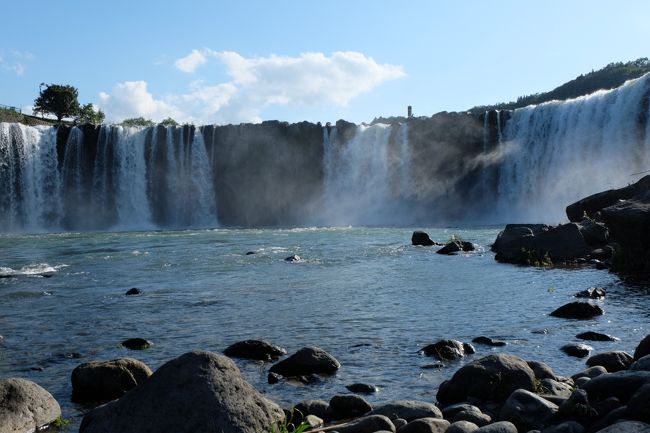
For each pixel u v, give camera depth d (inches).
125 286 715.4
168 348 423.5
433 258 946.1
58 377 363.3
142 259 1023.0
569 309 485.7
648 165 1856.5
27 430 271.3
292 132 2447.1
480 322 476.1
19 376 366.0
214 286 701.3
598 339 407.2
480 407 279.1
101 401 319.9
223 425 219.0
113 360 339.3
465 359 374.6
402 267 839.1
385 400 309.0
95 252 1180.5
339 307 554.9
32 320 526.6
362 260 940.6
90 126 2364.7
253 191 2486.5
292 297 614.5
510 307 532.4
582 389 247.9
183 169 2439.7
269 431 226.8
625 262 728.3
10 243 1491.1
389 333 449.7
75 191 2362.2
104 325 501.4
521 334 432.8
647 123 1856.5
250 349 398.0
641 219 697.6
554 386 287.6
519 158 2174.0
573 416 236.8
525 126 2172.7
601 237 864.9
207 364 235.0
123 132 2391.7
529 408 248.4
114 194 2383.1
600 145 1958.7
